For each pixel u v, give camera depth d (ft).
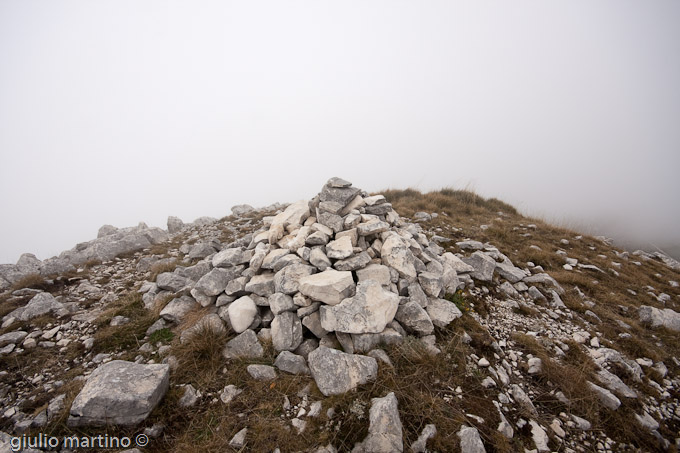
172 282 20.56
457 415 11.71
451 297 19.10
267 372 13.55
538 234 35.86
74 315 19.81
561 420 12.41
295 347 14.71
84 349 16.44
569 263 28.32
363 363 12.90
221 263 19.51
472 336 16.05
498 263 24.39
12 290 23.56
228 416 11.93
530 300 21.15
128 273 27.37
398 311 15.74
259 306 16.92
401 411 11.62
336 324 14.29
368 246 20.61
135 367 12.83
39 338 17.49
